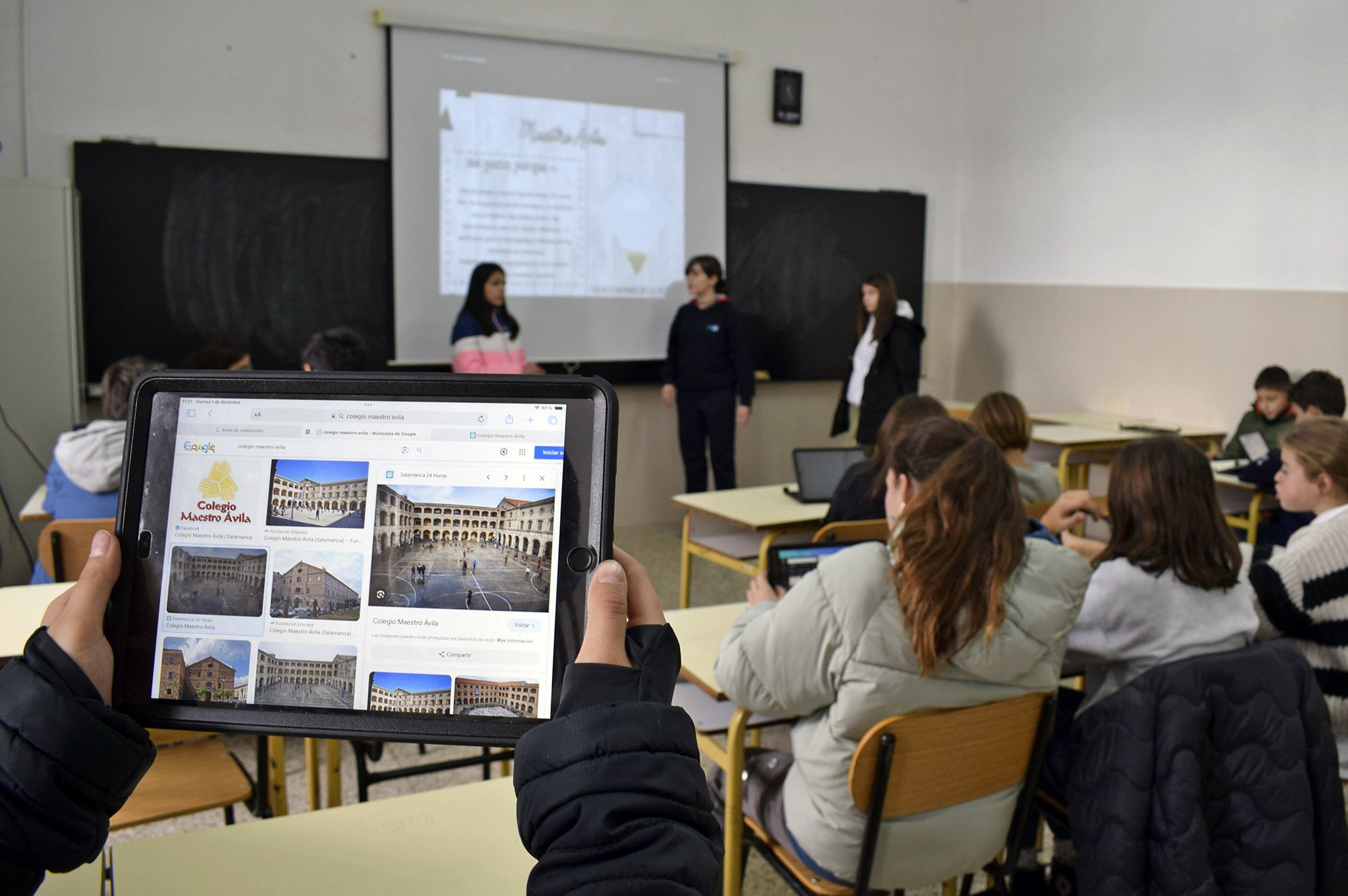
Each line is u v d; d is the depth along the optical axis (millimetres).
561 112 5098
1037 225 5816
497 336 4680
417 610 562
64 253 3695
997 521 1410
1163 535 1667
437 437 573
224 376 576
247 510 570
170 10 4301
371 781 2008
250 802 1782
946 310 6426
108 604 559
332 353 2838
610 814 434
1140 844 1443
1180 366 5004
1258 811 1429
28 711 466
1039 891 1903
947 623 1391
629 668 497
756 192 5633
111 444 2594
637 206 5340
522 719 551
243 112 4469
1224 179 4746
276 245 4551
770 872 2180
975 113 6199
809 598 1475
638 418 5516
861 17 5867
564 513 563
